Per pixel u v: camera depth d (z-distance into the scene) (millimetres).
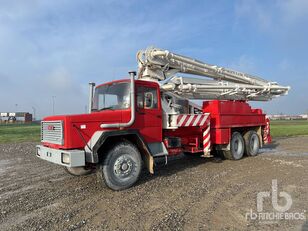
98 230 4199
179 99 8617
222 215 4680
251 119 11055
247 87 11258
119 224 4402
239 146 10273
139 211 4949
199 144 9195
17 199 5797
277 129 29156
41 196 5996
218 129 9375
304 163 9125
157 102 7508
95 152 5992
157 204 5305
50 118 6652
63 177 7805
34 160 11078
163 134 7922
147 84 7273
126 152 6484
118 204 5359
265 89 12016
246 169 8359
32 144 17172
